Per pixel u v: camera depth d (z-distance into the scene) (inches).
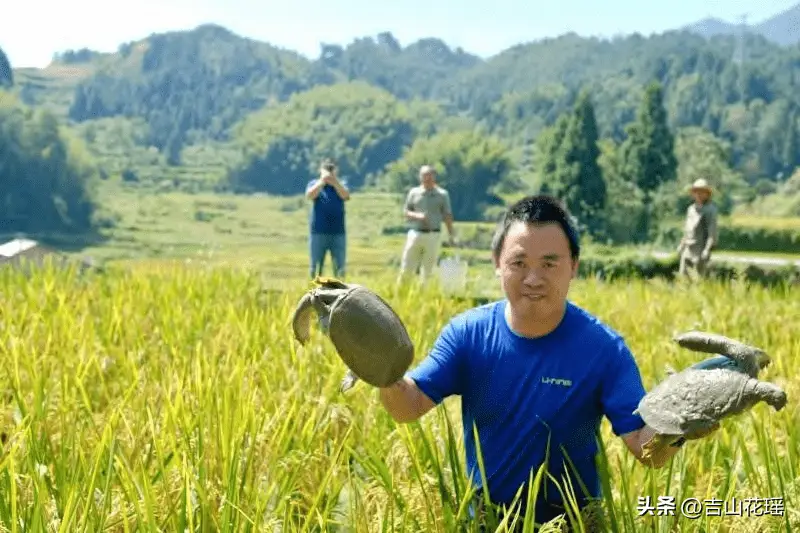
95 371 230.8
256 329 277.0
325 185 569.6
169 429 166.1
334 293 124.9
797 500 155.5
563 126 6289.4
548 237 132.9
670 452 129.3
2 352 234.1
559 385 138.4
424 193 621.9
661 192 6279.5
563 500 135.7
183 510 136.9
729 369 116.0
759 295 482.3
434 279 457.4
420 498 147.9
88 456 165.0
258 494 144.9
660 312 394.0
